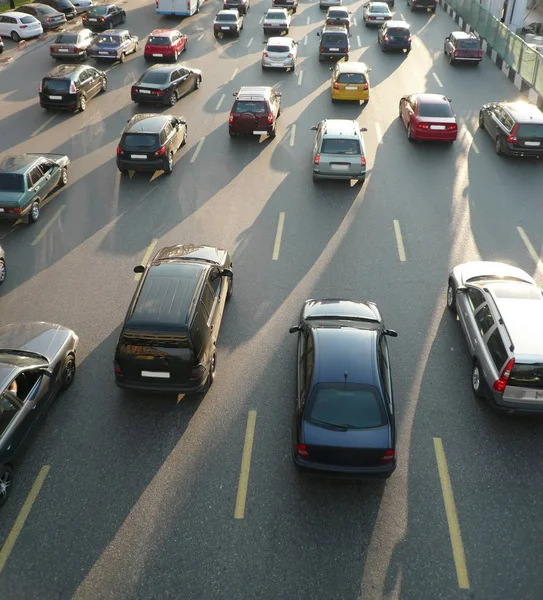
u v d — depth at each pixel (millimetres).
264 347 11438
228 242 15055
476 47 28984
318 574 7438
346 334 9438
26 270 14039
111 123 22922
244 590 7250
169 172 18812
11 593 7234
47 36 35375
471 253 14562
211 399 10227
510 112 19688
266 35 35031
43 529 7992
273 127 20953
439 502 8406
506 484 8688
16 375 8922
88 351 11398
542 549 7797
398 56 31359
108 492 8531
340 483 8695
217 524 8070
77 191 17875
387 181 18250
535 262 14211
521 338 9383
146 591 7246
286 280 13523
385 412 8359
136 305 9820
